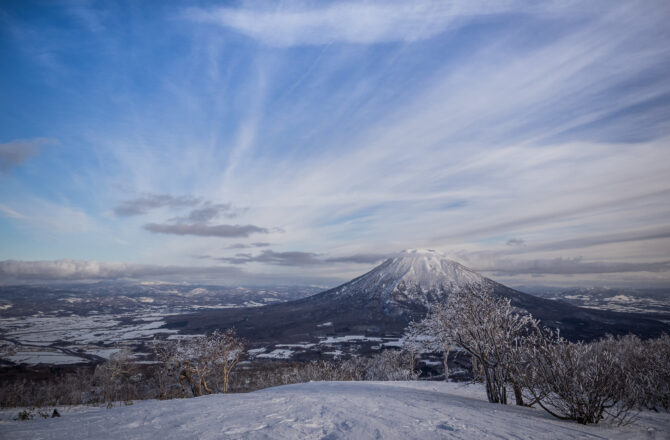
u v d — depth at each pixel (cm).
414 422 762
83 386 5584
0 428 673
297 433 632
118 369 5869
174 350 3194
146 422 727
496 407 1240
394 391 1648
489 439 643
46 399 3123
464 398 1647
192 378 3192
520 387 1495
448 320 1827
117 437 594
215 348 3209
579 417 1030
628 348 2238
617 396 995
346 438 606
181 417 783
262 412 849
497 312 1650
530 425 833
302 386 2120
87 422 730
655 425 977
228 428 665
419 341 2189
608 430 883
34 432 636
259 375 6506
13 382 7531
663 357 1728
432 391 1981
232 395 1359
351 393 1387
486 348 1648
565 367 1082
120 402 2136
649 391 1437
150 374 5981
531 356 1248
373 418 788
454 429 710
